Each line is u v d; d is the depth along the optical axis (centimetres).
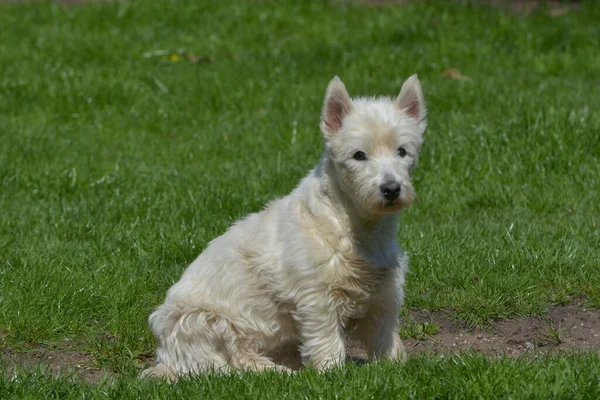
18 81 1889
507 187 1323
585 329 939
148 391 729
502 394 688
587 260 1050
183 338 817
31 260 1074
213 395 709
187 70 1994
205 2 2431
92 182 1400
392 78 1939
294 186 1344
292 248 784
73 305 964
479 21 2234
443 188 1329
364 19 2300
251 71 1997
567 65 1978
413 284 1021
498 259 1055
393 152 793
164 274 1061
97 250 1117
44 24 2291
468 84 1819
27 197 1342
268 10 2367
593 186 1331
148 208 1264
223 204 1273
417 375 722
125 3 2420
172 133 1698
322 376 734
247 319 818
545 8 2331
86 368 865
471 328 953
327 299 782
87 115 1780
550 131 1441
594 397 679
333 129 813
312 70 1992
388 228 801
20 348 897
